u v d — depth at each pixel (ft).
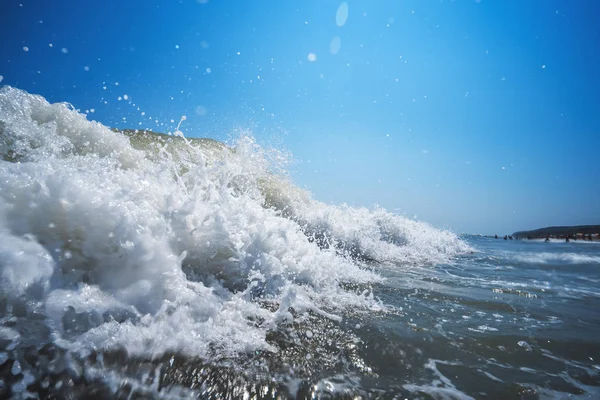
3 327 3.76
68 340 3.83
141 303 4.76
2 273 4.12
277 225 9.33
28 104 9.04
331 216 17.81
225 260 6.96
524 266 15.80
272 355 4.37
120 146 10.21
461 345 5.23
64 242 4.94
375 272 11.33
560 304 8.29
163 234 5.94
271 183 18.51
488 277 11.98
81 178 5.88
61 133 9.30
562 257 20.34
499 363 4.72
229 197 8.63
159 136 16.88
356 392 3.73
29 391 3.10
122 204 5.69
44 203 5.09
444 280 10.75
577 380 4.33
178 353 4.07
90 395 3.19
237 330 4.91
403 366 4.42
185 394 3.41
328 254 10.05
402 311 6.77
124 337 4.08
